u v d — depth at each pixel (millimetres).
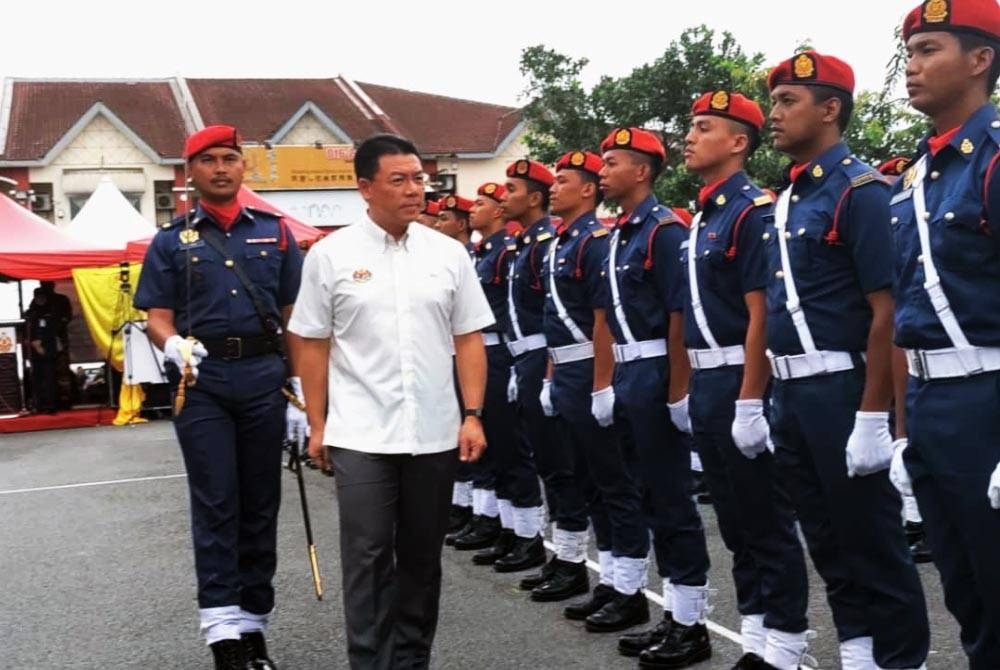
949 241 2869
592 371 4941
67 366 14789
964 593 3031
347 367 3738
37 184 32438
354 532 3643
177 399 4309
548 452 5488
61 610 5590
